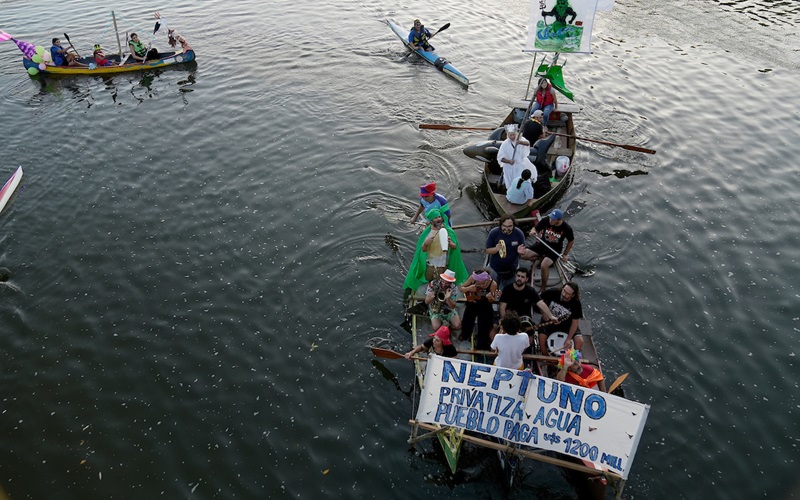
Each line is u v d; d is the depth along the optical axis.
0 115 20.66
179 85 22.61
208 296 13.26
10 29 26.94
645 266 14.20
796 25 27.70
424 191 13.02
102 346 12.06
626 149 18.67
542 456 9.04
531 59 24.94
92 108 21.09
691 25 27.77
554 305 10.98
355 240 14.86
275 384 11.30
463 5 30.52
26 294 13.30
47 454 10.10
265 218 15.68
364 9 29.81
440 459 9.89
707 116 20.73
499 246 12.23
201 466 9.91
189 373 11.52
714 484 9.66
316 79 23.00
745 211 16.17
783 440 10.36
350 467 9.86
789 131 19.81
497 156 16.02
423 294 12.82
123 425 10.57
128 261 14.25
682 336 12.35
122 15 28.62
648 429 10.51
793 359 11.88
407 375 11.41
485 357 11.07
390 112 20.89
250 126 19.92
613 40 26.33
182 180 17.20
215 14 28.94
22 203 16.22
